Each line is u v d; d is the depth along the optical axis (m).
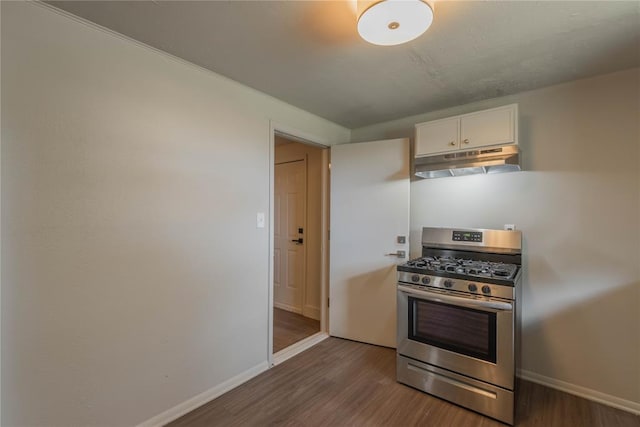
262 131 2.40
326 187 3.23
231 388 2.17
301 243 3.76
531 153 2.31
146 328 1.74
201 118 2.00
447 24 1.50
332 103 2.61
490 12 1.41
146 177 1.74
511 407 1.80
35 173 1.38
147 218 1.74
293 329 3.28
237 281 2.23
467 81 2.17
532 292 2.30
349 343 2.95
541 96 2.28
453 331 2.03
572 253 2.16
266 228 2.45
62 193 1.45
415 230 2.89
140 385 1.72
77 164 1.50
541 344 2.26
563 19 1.46
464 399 1.96
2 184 1.31
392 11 1.24
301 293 3.77
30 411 1.38
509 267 2.18
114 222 1.62
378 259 2.89
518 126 2.17
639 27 1.52
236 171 2.22
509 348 1.82
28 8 1.36
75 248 1.49
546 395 2.12
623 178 1.99
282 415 1.89
